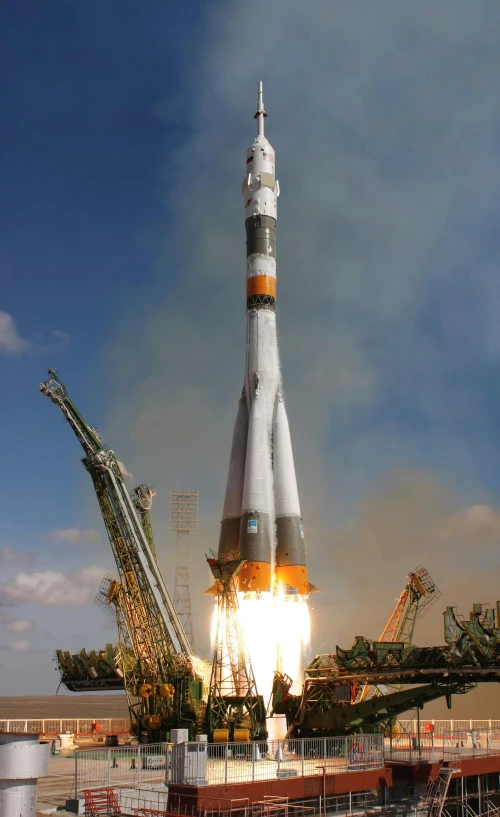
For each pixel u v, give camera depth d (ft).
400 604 261.24
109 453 226.99
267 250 261.65
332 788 135.23
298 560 232.73
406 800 144.66
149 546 236.63
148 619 215.72
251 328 256.32
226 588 194.59
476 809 166.09
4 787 41.50
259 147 271.28
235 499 243.81
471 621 170.40
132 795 123.44
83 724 253.24
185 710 199.31
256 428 243.60
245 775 129.18
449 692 172.86
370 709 174.40
